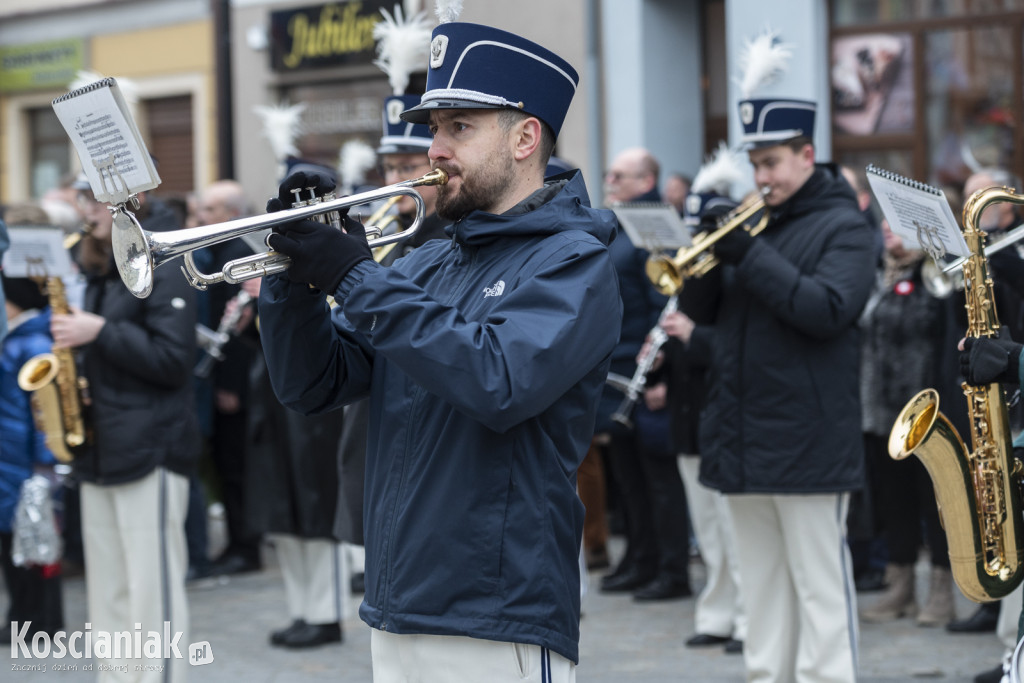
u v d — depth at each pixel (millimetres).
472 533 2299
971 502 3088
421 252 2693
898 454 3020
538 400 2199
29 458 5664
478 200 2426
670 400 5680
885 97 8531
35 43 13430
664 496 6184
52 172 13594
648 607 6113
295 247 2291
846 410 4223
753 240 4176
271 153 11859
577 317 2244
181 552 4480
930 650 5156
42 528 5570
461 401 2184
